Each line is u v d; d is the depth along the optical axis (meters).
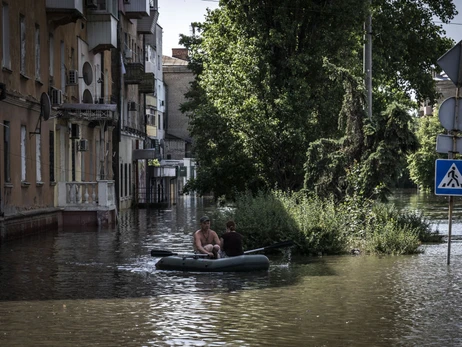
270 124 37.47
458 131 17.52
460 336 11.87
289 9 38.97
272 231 24.88
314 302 14.91
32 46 33.19
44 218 34.00
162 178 82.50
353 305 14.56
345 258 22.80
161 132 92.69
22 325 12.65
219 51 40.69
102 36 43.06
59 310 14.04
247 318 13.29
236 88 38.22
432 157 88.56
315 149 27.98
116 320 13.08
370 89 35.31
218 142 38.50
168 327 12.51
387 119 27.33
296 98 37.53
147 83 68.38
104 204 37.84
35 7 33.62
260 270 19.94
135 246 26.83
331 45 38.66
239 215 26.17
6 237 28.47
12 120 30.33
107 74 48.31
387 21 46.56
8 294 15.94
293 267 20.62
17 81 30.94
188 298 15.43
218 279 18.33
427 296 15.53
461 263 21.00
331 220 24.73
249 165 38.66
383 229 24.98
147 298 15.43
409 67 48.25
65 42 38.59
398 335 11.94
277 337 11.80
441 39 49.09
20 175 31.20
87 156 43.56
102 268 20.48
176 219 44.03
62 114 36.38
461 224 36.81
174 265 20.05
